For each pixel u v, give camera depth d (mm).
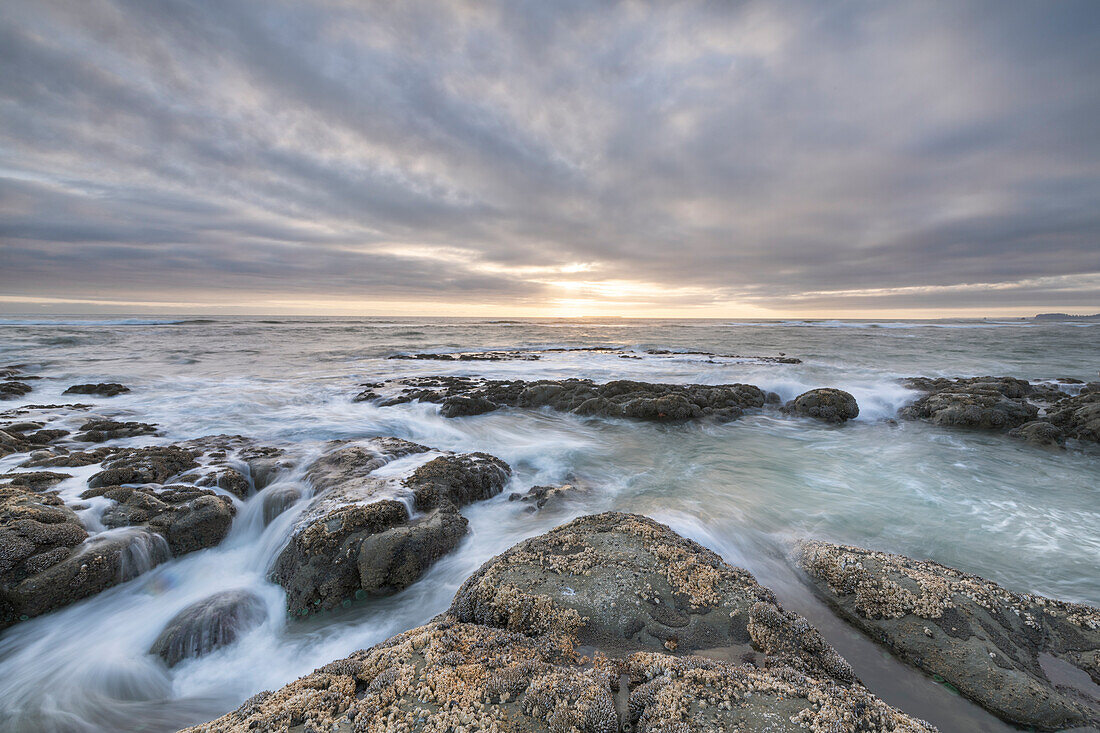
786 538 8820
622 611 5469
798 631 5242
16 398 20109
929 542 8805
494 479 11398
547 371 29375
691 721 3699
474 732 3609
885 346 44344
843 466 13445
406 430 16812
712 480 12266
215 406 18984
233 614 7066
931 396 19812
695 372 28406
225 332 54781
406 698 4004
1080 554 8352
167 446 12797
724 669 4387
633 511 10094
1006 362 33062
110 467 10781
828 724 3711
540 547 6754
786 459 14156
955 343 46438
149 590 7785
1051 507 10453
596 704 3891
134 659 6348
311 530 8016
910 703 5039
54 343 39344
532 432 17188
